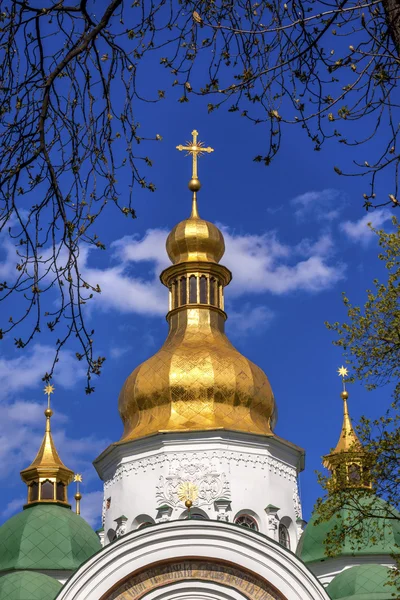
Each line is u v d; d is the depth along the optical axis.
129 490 63.12
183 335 68.75
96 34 20.38
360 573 57.69
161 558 52.69
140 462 63.50
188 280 70.88
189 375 65.69
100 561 52.62
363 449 38.53
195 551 52.78
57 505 68.62
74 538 65.44
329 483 39.62
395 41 20.69
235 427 63.91
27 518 66.44
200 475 62.09
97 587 52.31
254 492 62.28
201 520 53.03
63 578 63.75
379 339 38.28
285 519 63.03
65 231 20.20
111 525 63.59
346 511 60.97
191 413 64.94
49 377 21.19
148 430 64.75
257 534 52.72
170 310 70.94
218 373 65.75
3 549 64.94
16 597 58.88
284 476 63.97
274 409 67.50
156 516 61.66
